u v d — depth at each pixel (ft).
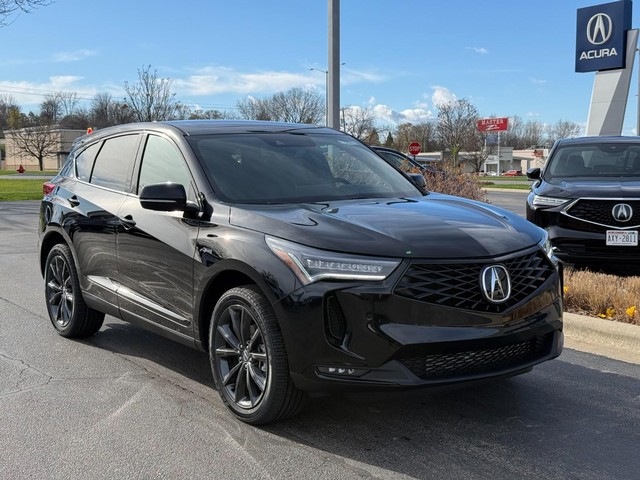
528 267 11.87
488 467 10.71
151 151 15.94
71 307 18.38
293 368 11.20
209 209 13.24
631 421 12.64
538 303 11.85
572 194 24.47
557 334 12.48
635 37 84.58
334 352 10.79
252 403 12.19
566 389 14.37
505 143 446.19
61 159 282.56
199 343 13.41
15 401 13.64
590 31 87.10
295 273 11.11
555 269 12.60
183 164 14.60
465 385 11.11
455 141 211.82
